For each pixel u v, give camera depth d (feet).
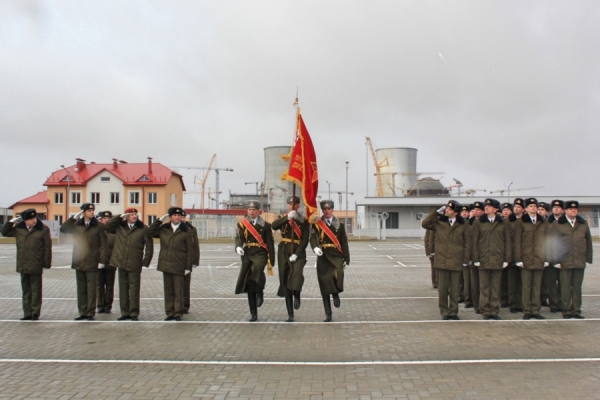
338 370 20.03
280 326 28.04
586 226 30.04
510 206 33.65
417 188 211.61
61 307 34.78
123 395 17.46
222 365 20.80
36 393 17.67
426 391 17.61
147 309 33.88
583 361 21.01
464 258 29.91
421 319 29.76
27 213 30.09
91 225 30.55
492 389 17.74
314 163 29.30
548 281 31.99
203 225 174.81
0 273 58.59
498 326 27.73
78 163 197.06
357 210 186.29
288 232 29.07
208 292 41.78
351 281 48.73
